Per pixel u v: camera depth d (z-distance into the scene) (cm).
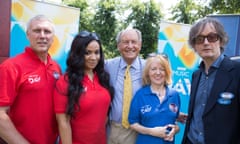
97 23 1501
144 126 245
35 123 202
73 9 469
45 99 205
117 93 263
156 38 1448
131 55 265
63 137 209
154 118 242
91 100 213
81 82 213
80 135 214
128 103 261
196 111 205
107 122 262
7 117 191
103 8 1480
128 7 1480
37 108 201
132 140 262
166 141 242
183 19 1374
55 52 453
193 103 210
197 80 211
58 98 207
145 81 258
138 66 273
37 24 204
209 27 195
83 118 213
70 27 468
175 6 1409
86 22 1545
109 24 1484
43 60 212
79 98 208
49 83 209
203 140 196
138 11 1451
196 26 201
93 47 220
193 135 205
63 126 208
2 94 190
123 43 266
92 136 216
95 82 227
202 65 212
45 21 208
